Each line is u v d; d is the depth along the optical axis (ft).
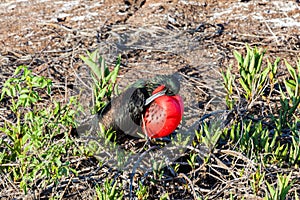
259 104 24.84
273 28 33.45
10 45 32.63
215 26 33.94
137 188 19.81
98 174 20.62
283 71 28.60
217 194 19.33
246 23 34.14
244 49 31.12
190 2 37.04
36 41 32.96
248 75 22.95
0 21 36.17
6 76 28.37
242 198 17.83
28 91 18.60
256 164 19.90
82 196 19.76
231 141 21.45
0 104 25.54
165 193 19.20
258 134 21.40
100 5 37.27
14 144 19.38
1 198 19.51
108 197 17.51
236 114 22.35
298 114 23.97
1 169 19.80
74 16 36.04
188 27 33.76
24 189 18.57
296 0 36.19
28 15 36.70
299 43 31.58
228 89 23.47
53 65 29.48
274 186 19.81
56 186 19.38
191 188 19.80
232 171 20.08
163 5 36.78
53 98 26.05
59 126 19.92
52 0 38.86
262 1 36.42
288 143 22.41
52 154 18.52
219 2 37.06
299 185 19.77
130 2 37.76
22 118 24.21
